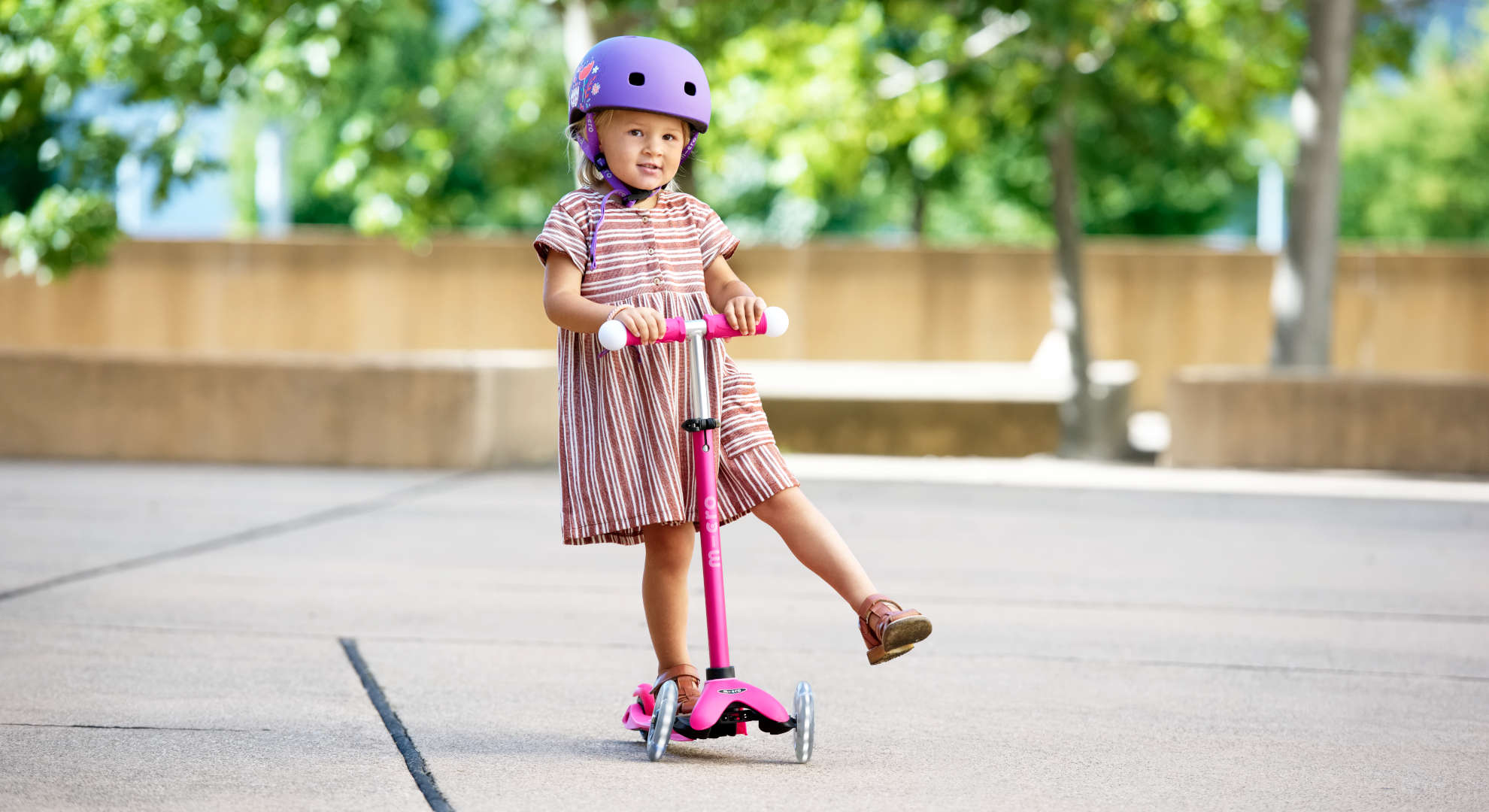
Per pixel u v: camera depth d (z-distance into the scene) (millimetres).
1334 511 11836
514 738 4992
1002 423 18812
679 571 4930
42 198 15445
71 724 5070
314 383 14484
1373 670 6312
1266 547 9961
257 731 5023
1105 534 10492
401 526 10359
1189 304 23828
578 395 4758
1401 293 23406
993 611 7590
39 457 14672
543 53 24156
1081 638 6934
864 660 6344
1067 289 18938
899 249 24156
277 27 15352
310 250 24406
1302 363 15969
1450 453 14555
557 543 9711
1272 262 23641
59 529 9891
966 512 11656
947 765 4719
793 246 24359
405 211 18938
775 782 4473
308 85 15211
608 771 4559
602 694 5680
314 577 8227
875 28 19406
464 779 4457
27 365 14688
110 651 6277
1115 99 18469
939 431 18891
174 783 4387
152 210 15781
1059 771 4652
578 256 4711
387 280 24453
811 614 7379
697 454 4621
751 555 9281
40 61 14688
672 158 4793
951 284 24125
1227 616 7531
